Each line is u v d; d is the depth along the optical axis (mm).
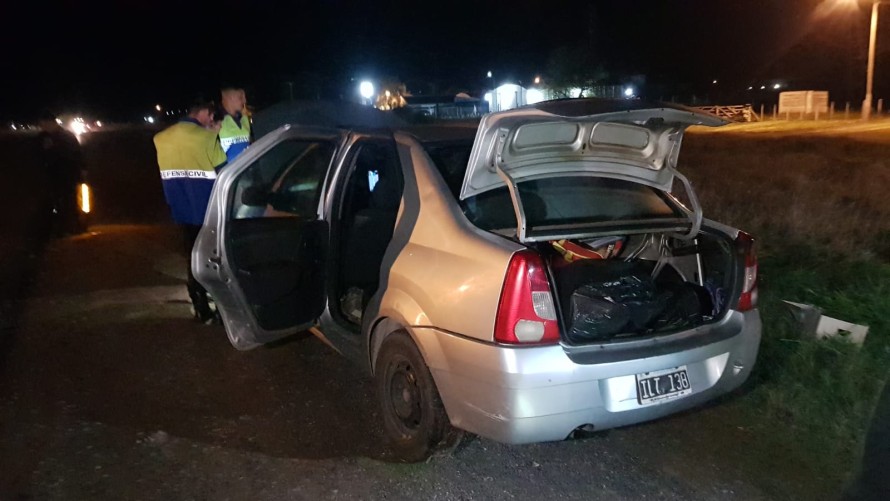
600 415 3543
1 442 4344
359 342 4531
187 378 5277
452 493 3820
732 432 4391
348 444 4324
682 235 4242
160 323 6484
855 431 4258
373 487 3875
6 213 13031
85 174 11344
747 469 4004
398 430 4148
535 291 3449
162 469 4055
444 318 3658
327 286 4812
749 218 8977
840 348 4969
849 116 39906
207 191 6254
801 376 4797
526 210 4176
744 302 4051
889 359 4855
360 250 4875
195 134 6184
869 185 11523
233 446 4301
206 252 4656
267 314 4625
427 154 4277
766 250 7477
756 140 23359
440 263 3797
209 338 6082
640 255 4676
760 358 5031
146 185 17500
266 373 5355
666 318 4004
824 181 12227
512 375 3406
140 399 4934
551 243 4531
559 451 4234
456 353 3596
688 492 3811
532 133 3865
